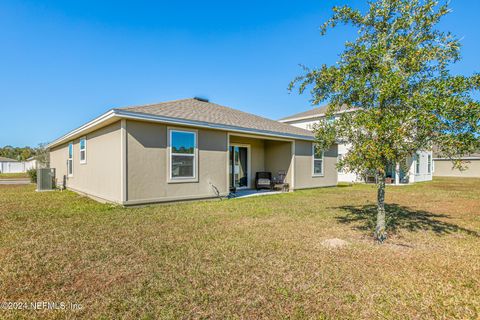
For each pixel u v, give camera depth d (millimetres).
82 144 10953
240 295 2654
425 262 3590
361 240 4582
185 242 4336
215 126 8953
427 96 3574
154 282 2914
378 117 3941
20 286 2811
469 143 3566
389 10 4316
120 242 4305
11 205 7949
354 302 2555
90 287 2801
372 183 17438
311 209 7531
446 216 6812
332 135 4707
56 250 3900
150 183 7703
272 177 13203
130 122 7320
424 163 21531
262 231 5074
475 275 3195
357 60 4242
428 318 2314
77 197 9938
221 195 9469
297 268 3322
